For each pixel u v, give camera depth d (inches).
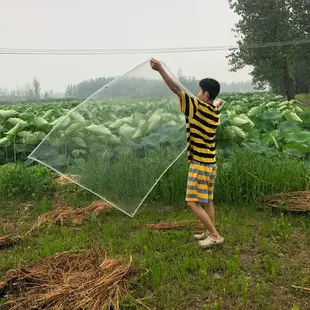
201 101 161.6
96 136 187.2
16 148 315.6
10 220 209.5
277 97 710.5
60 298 126.0
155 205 226.8
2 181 248.5
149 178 188.9
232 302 129.5
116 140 188.7
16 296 132.3
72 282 134.0
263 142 316.8
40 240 179.6
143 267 147.8
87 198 238.8
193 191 163.6
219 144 296.2
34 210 224.4
